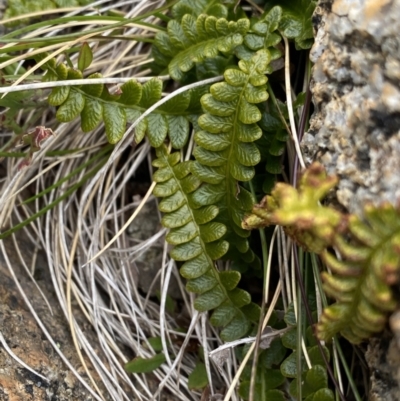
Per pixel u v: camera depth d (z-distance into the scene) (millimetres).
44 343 351
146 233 409
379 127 280
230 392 324
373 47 282
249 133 333
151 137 359
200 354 371
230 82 333
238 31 350
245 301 343
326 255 263
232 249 357
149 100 356
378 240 252
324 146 299
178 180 352
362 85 288
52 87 348
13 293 365
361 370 325
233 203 345
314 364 318
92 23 391
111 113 353
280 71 369
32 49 402
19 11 402
